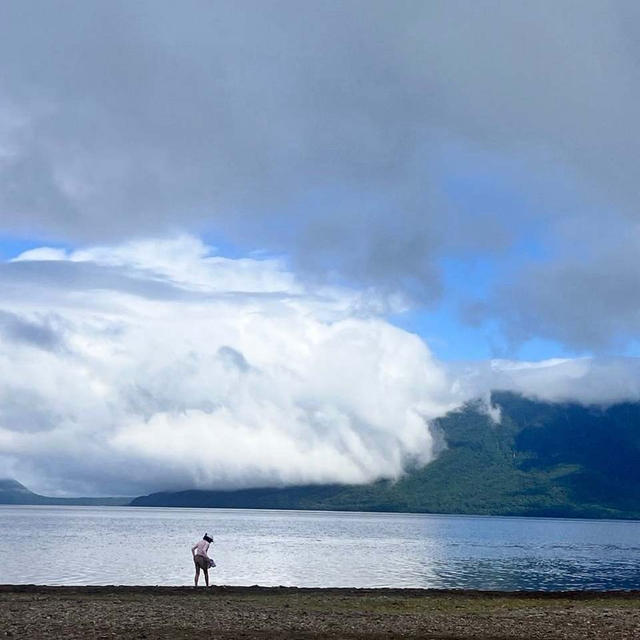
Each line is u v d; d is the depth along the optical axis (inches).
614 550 5506.9
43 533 6358.3
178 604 1432.1
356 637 1117.1
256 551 4468.5
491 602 1572.3
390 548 5054.1
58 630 1113.4
